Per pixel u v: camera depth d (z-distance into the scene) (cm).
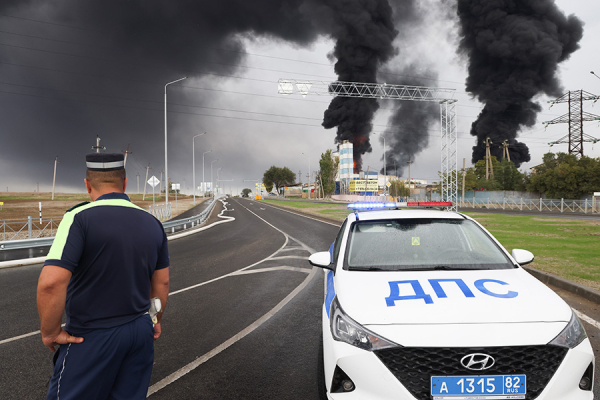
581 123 5647
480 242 353
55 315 165
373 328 237
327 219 2883
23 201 6353
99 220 177
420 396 221
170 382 351
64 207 4453
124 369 185
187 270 975
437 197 5838
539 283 288
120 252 179
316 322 521
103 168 196
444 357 221
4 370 387
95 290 176
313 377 355
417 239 360
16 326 535
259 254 1238
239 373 367
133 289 184
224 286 771
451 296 261
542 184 4631
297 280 809
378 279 297
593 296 580
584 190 4122
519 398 217
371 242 361
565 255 955
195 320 545
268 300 650
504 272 305
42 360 412
